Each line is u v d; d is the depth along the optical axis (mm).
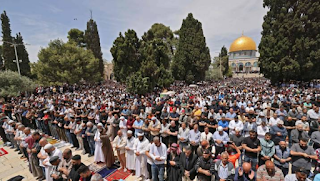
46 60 26234
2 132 8188
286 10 23281
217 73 44250
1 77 16828
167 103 10523
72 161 3635
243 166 3832
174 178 4398
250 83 31422
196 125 5984
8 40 29812
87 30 39719
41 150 5074
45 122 9211
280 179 3680
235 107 9133
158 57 22844
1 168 6266
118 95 17719
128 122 7676
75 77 26297
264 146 4793
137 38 21375
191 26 33312
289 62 22953
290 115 7379
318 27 21359
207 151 4168
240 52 70625
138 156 5191
